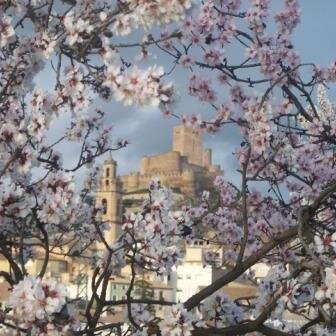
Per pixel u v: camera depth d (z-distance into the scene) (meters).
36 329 6.00
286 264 10.19
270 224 11.22
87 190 10.91
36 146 7.36
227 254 11.90
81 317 8.02
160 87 6.57
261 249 7.79
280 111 10.71
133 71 6.62
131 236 7.84
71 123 9.62
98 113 9.69
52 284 5.83
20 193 6.49
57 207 6.81
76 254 9.27
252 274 11.10
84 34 6.96
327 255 7.47
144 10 6.62
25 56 7.58
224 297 7.83
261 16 11.15
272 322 9.12
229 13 10.73
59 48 7.24
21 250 6.80
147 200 8.46
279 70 10.87
